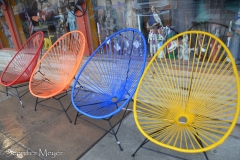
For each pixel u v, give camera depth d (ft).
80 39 6.59
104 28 7.85
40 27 9.59
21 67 8.54
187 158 4.54
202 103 4.62
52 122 6.46
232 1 5.40
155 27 6.87
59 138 5.65
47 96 5.74
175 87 5.09
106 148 5.12
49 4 8.67
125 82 5.80
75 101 5.65
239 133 5.12
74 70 5.92
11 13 10.11
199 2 5.93
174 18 6.50
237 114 3.40
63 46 7.15
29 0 9.29
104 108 5.27
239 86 3.56
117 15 7.47
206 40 6.06
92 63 7.54
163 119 4.54
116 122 6.13
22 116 6.98
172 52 6.59
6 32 11.21
